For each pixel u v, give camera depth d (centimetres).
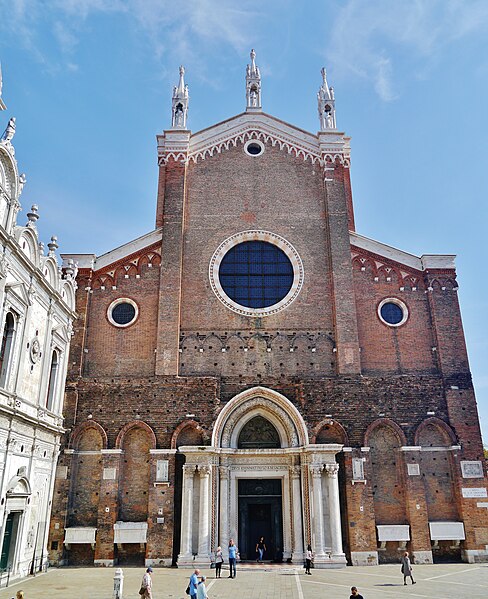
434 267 3853
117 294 3800
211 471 3334
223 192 4103
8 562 2630
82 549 3247
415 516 3297
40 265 3000
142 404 3494
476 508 3319
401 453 3441
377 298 3831
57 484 3303
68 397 3488
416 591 2369
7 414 2536
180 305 3762
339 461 3412
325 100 4412
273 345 3694
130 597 2238
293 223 4031
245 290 3869
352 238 3959
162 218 4322
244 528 3434
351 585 2547
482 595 2259
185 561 3138
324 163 4150
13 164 2605
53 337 3250
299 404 3509
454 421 3491
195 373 3616
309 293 3841
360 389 3541
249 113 4319
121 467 3388
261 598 2233
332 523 3216
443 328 3712
